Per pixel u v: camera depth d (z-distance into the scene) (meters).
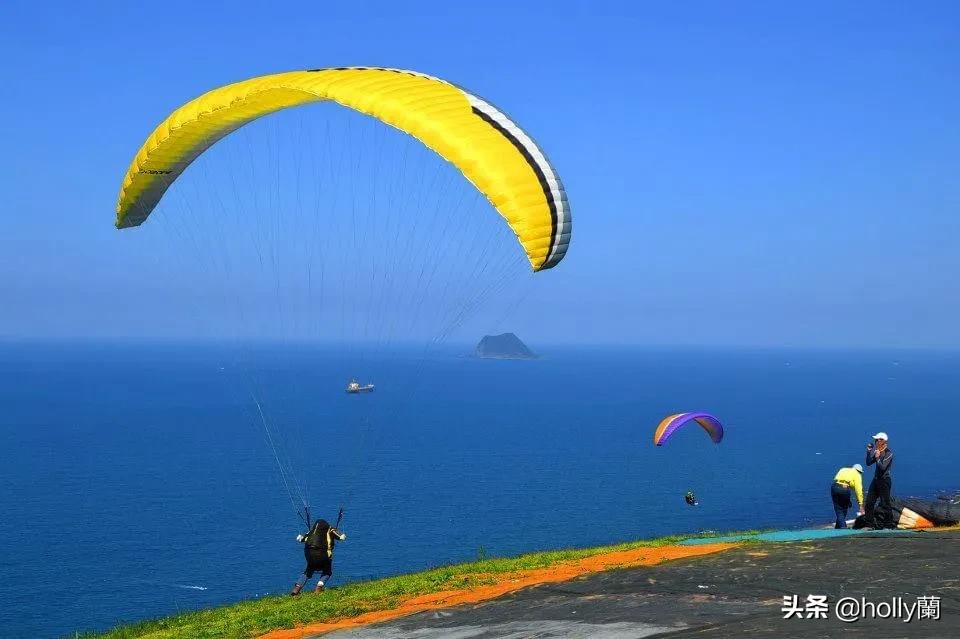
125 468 135.12
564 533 83.56
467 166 15.05
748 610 9.70
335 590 15.27
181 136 18.84
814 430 198.25
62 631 55.47
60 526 92.81
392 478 123.00
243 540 84.88
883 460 16.03
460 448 159.38
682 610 9.97
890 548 12.48
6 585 68.75
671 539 17.28
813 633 8.63
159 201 21.59
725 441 176.75
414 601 12.79
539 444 168.25
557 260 15.73
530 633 9.74
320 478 122.75
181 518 96.44
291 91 16.91
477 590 12.95
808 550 12.71
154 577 71.00
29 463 140.75
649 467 137.25
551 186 15.52
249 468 133.75
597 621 9.89
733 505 102.44
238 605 15.36
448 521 90.56
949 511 16.22
